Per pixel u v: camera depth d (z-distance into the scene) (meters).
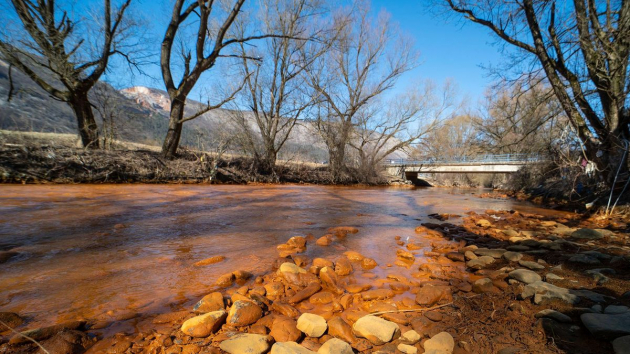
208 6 15.84
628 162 8.90
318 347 2.07
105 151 14.38
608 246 4.86
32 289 2.72
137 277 3.11
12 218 5.41
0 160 10.88
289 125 23.97
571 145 12.83
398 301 2.82
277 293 2.86
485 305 2.66
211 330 2.13
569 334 2.09
